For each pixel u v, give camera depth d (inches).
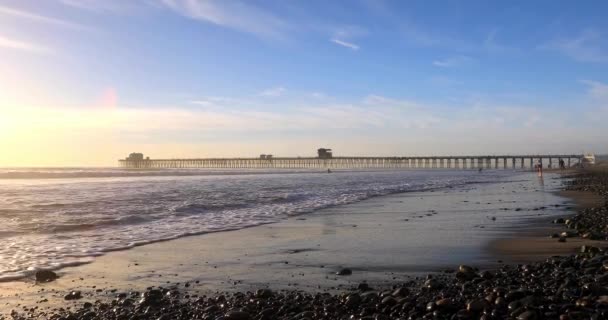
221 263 362.0
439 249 396.5
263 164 5590.6
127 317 238.1
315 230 530.0
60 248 423.8
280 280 305.9
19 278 320.8
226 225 573.0
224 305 250.1
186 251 410.6
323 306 239.9
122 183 1455.5
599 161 4050.2
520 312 205.2
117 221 587.8
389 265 341.1
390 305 234.2
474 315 212.8
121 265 357.7
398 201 905.5
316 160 5315.0
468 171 3722.9
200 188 1189.1
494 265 330.3
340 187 1337.4
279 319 225.8
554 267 301.0
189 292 283.7
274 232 518.0
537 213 655.8
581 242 408.2
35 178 2055.9
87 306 258.5
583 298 215.6
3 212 651.5
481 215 645.9
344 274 317.1
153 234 502.0
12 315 243.4
